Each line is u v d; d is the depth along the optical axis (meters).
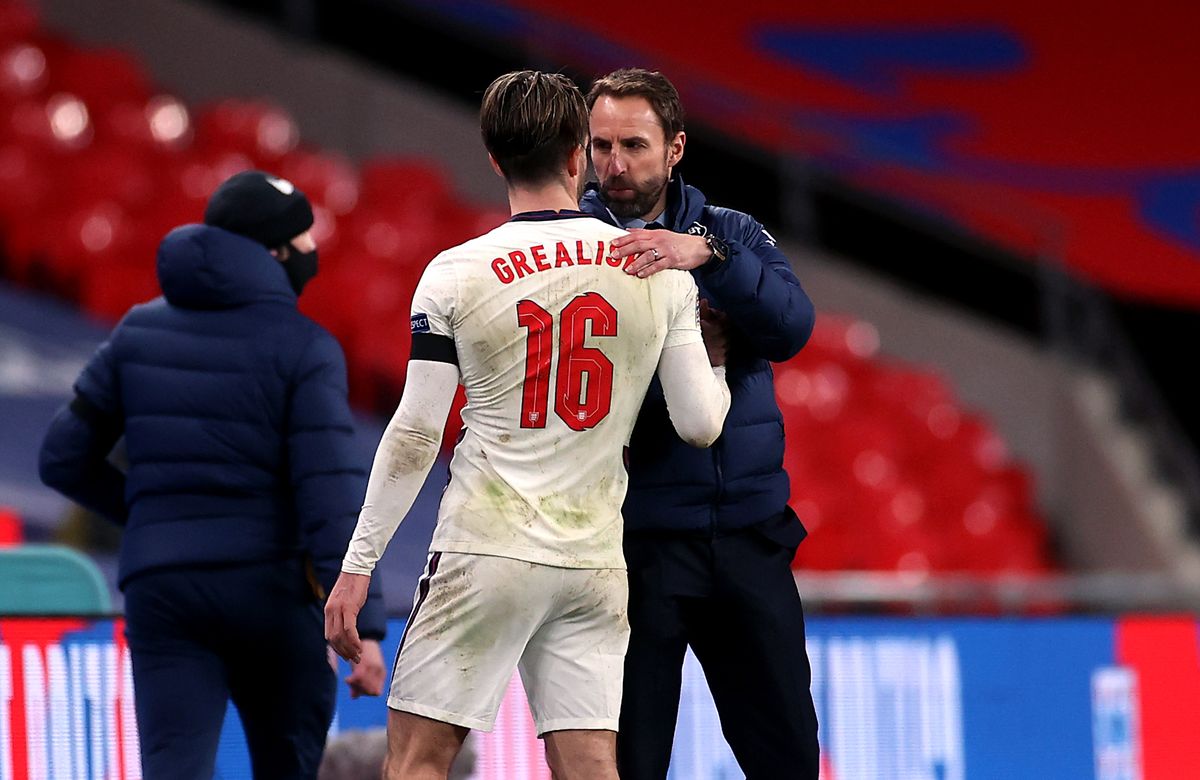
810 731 11.54
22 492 26.55
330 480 11.91
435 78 47.97
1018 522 37.22
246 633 12.01
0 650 13.30
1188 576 37.34
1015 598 20.19
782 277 11.52
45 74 37.44
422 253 35.50
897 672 17.47
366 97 41.56
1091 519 39.34
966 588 19.33
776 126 45.38
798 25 47.16
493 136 10.35
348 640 10.09
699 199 11.54
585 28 45.81
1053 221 43.62
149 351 12.20
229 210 12.49
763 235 11.88
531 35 44.69
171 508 11.99
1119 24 46.97
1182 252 44.84
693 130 46.66
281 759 12.33
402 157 41.72
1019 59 46.84
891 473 35.22
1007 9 47.31
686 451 11.27
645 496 11.29
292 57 41.56
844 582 18.72
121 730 13.70
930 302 41.66
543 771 15.84
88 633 13.66
